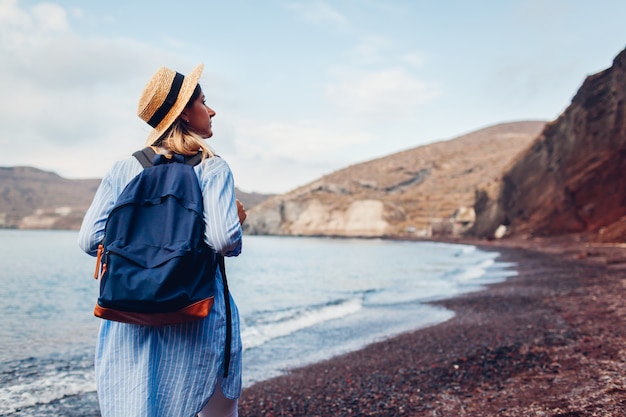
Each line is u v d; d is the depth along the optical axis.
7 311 13.93
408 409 4.18
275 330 9.28
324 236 125.25
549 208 46.47
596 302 9.20
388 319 10.20
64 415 4.52
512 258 29.00
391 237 105.94
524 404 3.78
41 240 96.75
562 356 5.23
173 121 1.65
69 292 19.52
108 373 1.50
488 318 8.87
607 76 36.62
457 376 5.05
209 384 1.54
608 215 37.53
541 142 51.34
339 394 4.94
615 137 35.62
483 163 152.12
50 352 7.83
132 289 1.35
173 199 1.48
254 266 33.72
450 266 28.38
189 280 1.44
